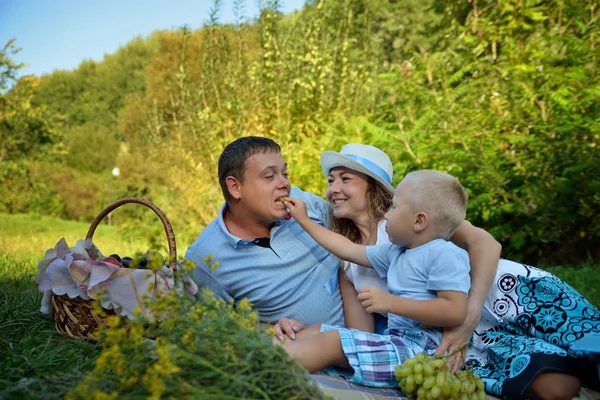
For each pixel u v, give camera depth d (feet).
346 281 10.28
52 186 50.24
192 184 25.88
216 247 10.02
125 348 6.87
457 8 25.48
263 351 6.44
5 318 10.50
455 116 19.95
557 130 17.89
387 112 22.88
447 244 8.66
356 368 8.32
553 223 18.34
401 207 8.90
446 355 8.30
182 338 6.78
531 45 20.71
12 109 47.14
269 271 9.93
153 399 5.88
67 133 72.02
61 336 9.75
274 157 9.84
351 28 27.94
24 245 22.61
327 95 24.84
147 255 9.54
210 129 25.03
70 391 6.38
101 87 100.22
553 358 7.82
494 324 9.10
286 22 31.09
